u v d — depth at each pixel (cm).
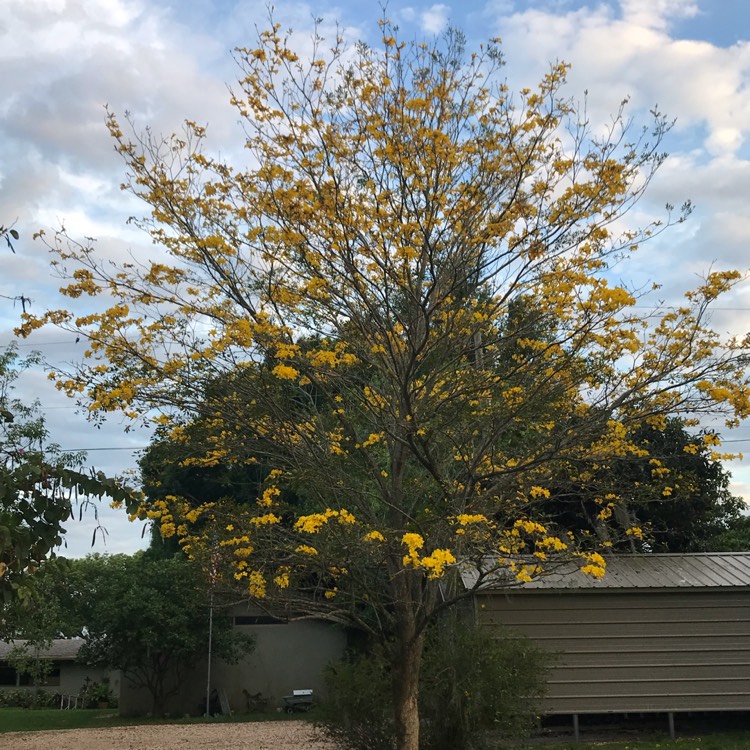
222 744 1369
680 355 635
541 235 629
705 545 1598
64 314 629
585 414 661
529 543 750
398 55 640
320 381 686
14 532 404
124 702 2089
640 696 1172
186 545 670
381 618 798
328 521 583
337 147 634
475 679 850
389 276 625
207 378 645
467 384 659
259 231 644
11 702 2836
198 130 663
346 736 852
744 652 1198
